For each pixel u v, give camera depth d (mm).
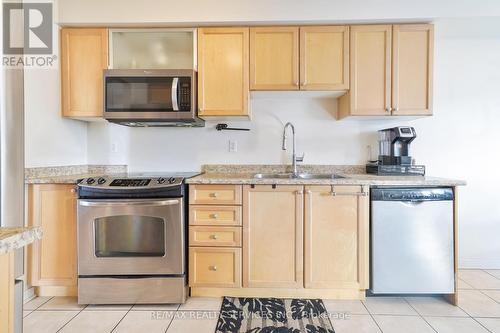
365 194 2031
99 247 2059
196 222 2086
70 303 2070
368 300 2102
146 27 2320
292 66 2277
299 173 2664
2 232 678
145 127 2734
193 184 2080
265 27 2281
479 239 2672
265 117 2701
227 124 2705
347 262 2055
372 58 2262
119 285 2041
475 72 2648
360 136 2686
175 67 2492
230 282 2092
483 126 2658
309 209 2055
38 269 2100
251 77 2289
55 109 2311
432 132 2676
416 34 2246
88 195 2031
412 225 2021
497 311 1958
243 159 2711
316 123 2688
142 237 2062
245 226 2074
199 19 2246
